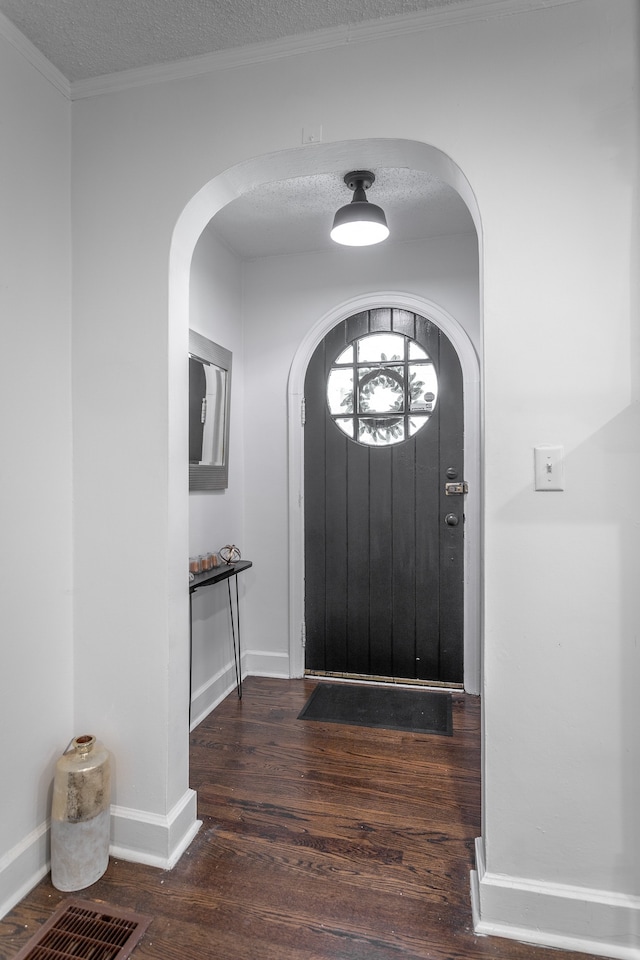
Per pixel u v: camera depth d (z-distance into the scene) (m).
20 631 1.52
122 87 1.68
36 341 1.58
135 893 1.49
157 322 1.65
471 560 2.77
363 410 2.92
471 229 2.71
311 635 3.01
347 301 2.91
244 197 2.36
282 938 1.34
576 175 1.37
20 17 1.45
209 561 2.50
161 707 1.64
